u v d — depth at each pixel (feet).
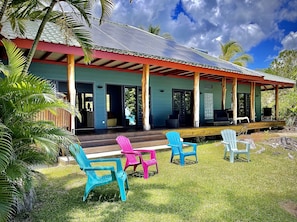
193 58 36.45
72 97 23.35
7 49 11.37
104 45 25.07
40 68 28.60
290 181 16.02
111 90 40.93
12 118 9.93
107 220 10.58
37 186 14.58
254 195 13.51
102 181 12.93
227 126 38.34
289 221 10.53
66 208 11.83
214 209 11.66
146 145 27.12
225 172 18.20
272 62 79.97
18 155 10.30
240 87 55.31
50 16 14.88
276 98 53.52
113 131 29.48
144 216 10.92
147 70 29.40
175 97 43.06
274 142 30.12
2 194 8.31
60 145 10.52
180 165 20.43
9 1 14.19
